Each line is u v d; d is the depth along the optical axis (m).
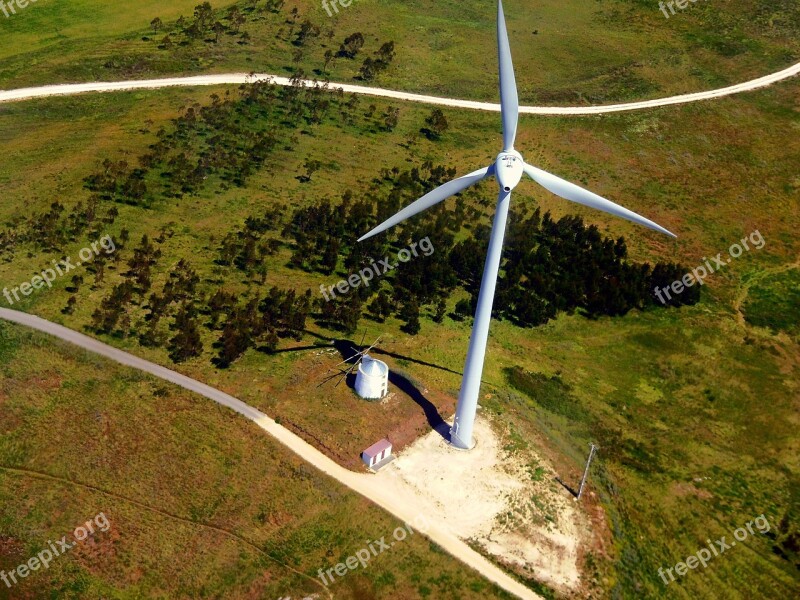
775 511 88.12
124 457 79.56
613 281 115.81
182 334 93.06
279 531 74.88
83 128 135.88
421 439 85.25
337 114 149.12
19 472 78.31
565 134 152.88
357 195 128.88
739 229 134.12
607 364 105.62
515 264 120.00
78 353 90.69
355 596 71.38
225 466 79.12
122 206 118.38
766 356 110.12
